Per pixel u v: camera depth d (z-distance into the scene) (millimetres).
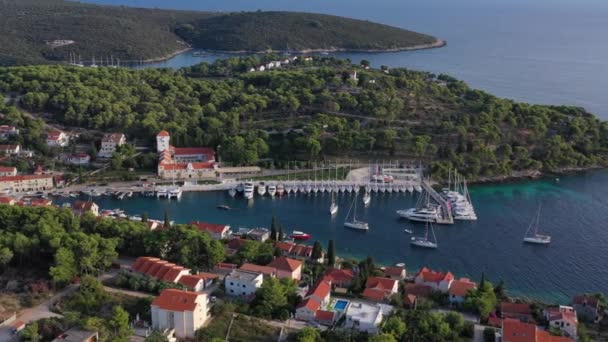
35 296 177375
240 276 187000
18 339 155750
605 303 194000
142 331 163250
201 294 166875
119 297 178000
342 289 195250
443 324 163750
